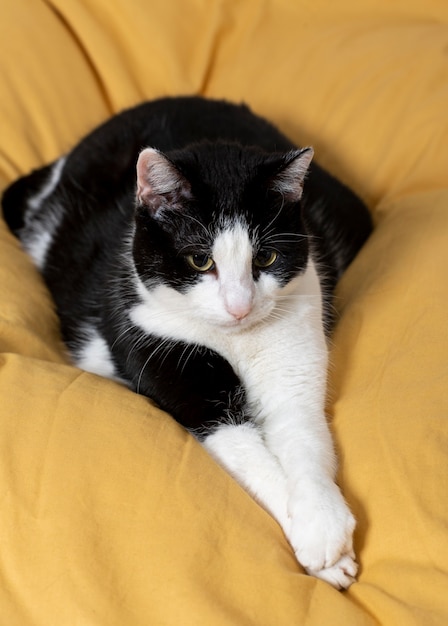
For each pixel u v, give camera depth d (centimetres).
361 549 61
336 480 65
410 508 60
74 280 78
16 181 88
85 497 60
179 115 84
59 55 96
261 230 66
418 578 57
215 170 67
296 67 96
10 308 73
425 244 75
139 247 68
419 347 68
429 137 88
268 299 67
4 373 65
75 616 57
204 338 68
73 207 82
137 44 99
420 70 92
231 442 66
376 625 57
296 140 93
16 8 96
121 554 58
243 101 92
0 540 59
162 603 57
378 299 73
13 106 93
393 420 64
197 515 59
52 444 61
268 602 57
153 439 62
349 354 72
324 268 77
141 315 69
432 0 98
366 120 91
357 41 96
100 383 66
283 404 70
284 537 62
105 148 83
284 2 101
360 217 85
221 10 100
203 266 66
